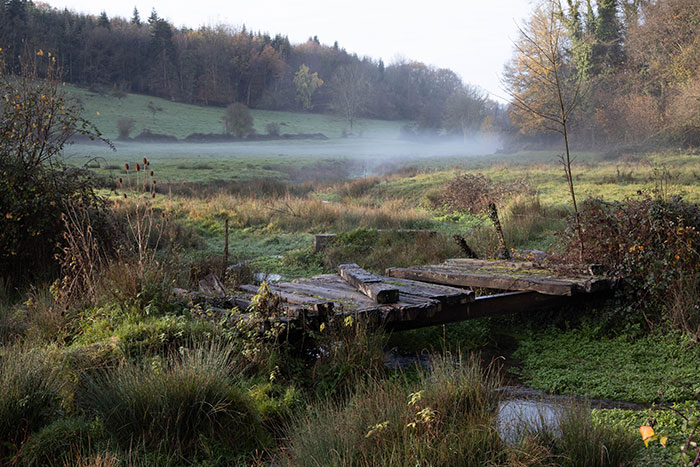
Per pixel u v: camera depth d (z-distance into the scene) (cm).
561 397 524
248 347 530
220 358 486
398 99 18225
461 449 363
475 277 753
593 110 4478
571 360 617
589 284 678
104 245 891
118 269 675
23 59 947
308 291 704
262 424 444
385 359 596
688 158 2959
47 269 881
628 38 4400
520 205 1683
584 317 705
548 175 2723
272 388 491
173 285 708
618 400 517
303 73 16712
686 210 720
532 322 753
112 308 616
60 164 976
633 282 695
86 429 399
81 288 695
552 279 711
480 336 707
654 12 4034
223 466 394
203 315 585
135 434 411
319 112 17125
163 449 400
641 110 4000
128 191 2294
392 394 445
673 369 562
